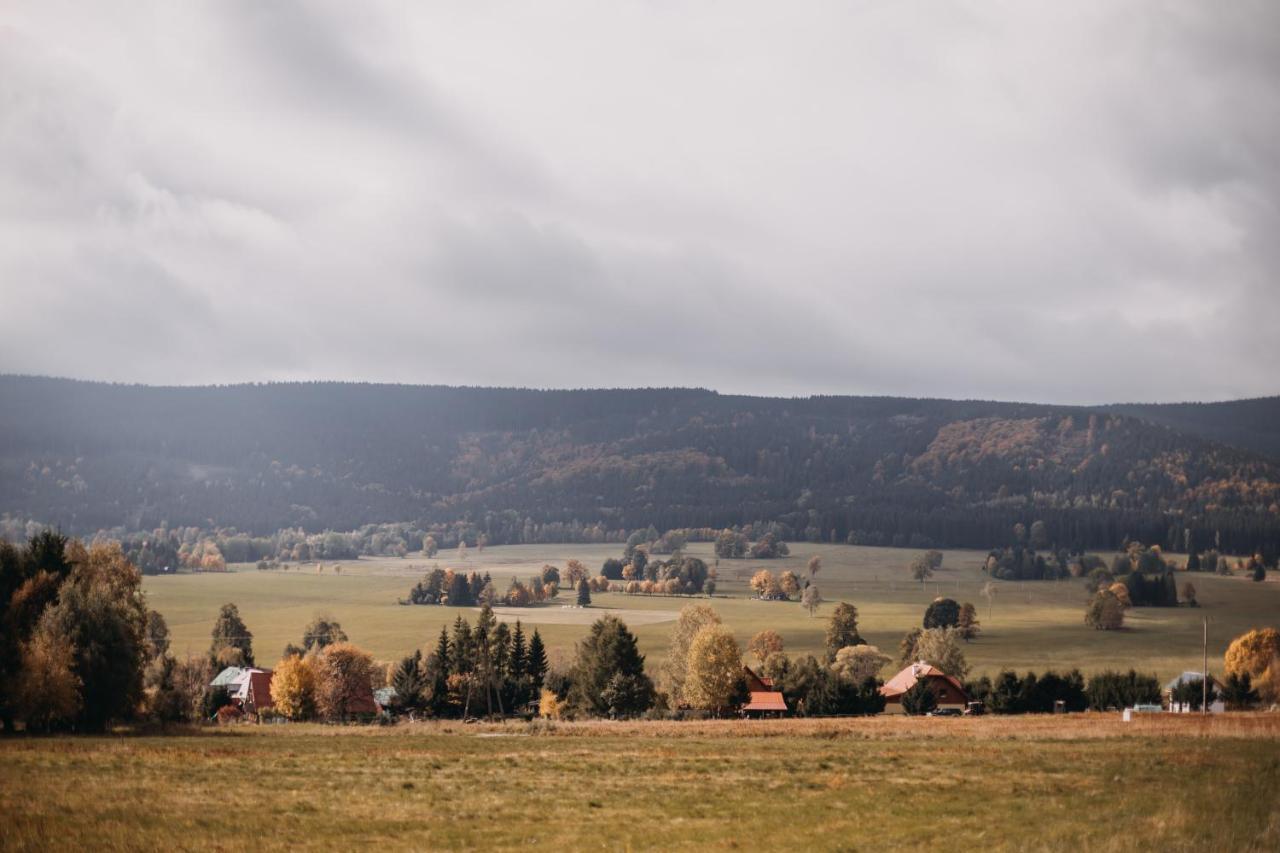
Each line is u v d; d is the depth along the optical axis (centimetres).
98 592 8688
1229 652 16075
